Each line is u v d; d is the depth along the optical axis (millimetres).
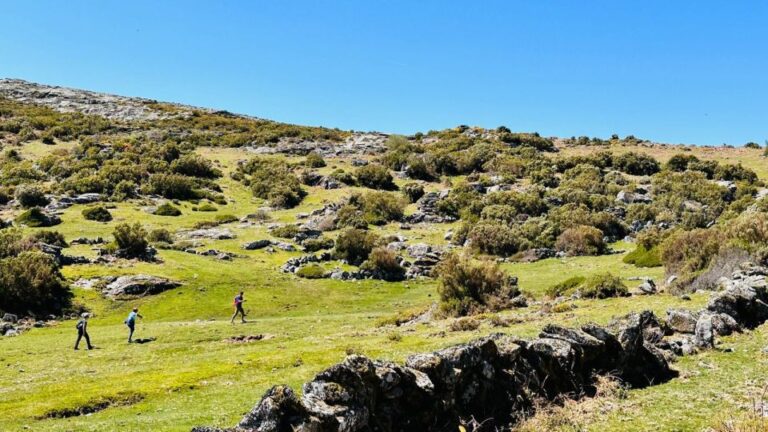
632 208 81062
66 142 127062
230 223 81812
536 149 129125
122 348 33375
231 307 49062
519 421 14586
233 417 16531
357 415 11641
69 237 68312
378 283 58000
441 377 13797
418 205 91812
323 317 44438
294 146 135375
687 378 17734
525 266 60750
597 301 34219
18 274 45750
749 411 14039
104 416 18391
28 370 27859
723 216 72812
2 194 84812
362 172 105375
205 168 107000
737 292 24125
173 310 47969
